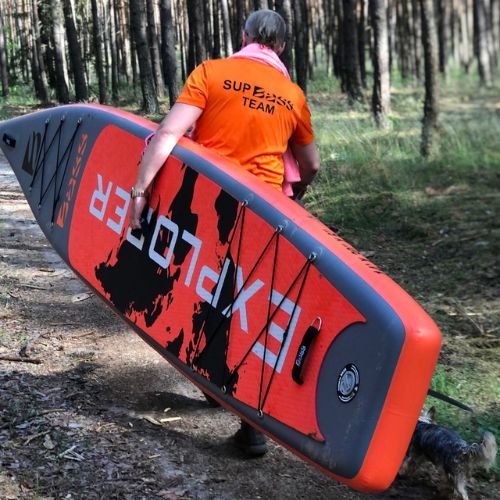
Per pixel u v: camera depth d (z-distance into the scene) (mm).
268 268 3008
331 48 31547
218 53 22594
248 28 3305
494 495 3191
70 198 4117
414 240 7102
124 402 3799
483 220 7211
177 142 3375
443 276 6129
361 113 16578
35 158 4520
